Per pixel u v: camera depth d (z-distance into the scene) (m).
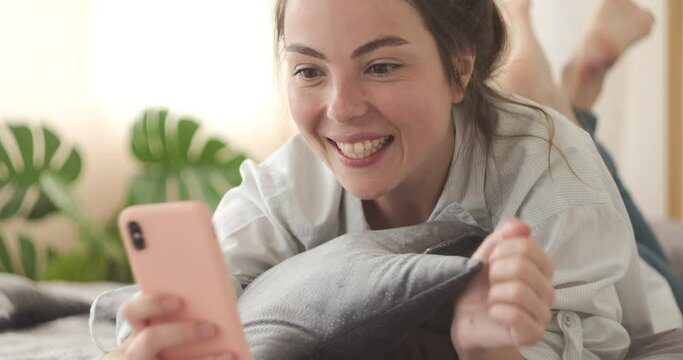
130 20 2.71
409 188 1.14
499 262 0.77
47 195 2.47
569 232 1.05
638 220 1.72
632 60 2.78
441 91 1.05
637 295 1.19
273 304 0.96
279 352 0.92
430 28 1.03
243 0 2.70
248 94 2.70
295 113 1.07
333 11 0.99
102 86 2.73
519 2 1.81
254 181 1.23
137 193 2.52
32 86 2.62
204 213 0.78
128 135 2.73
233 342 0.78
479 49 1.13
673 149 2.75
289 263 1.04
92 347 1.32
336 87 1.01
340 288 0.92
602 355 1.05
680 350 1.06
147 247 0.79
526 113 1.15
